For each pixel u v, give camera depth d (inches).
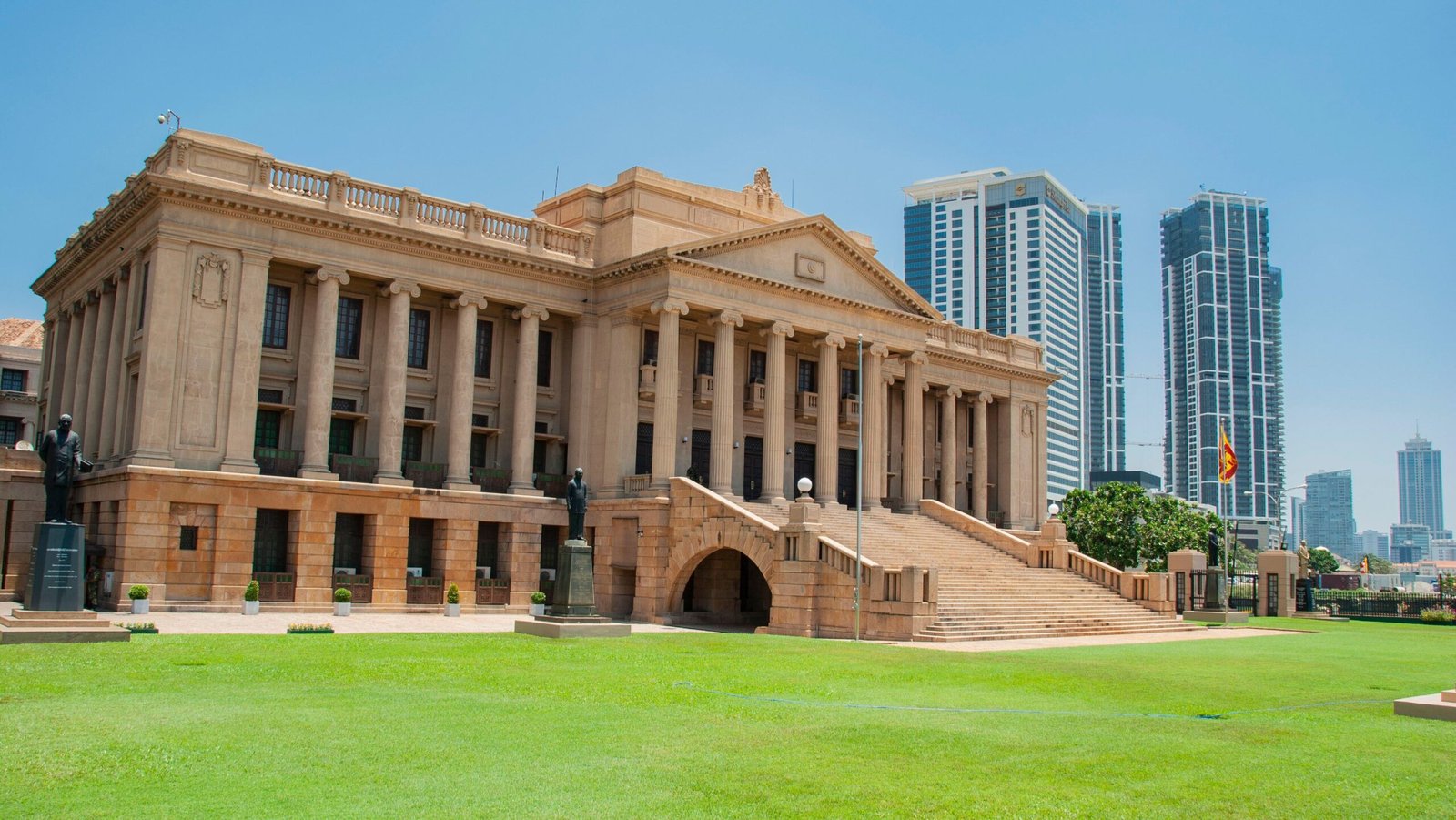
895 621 1505.9
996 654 1243.2
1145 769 614.5
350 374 1895.9
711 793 540.4
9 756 571.2
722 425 2009.1
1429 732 750.5
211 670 896.3
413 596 1847.9
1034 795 552.4
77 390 2026.3
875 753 641.0
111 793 513.3
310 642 1146.0
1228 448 2783.0
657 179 2105.1
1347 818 526.0
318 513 1759.4
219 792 518.9
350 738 639.8
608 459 2030.0
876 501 2231.8
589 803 515.2
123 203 1769.2
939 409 2795.3
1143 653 1336.1
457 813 492.4
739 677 965.2
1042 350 2992.1
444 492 1881.2
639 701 817.5
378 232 1844.2
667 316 1956.2
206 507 1667.1
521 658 1055.0
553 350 2124.8
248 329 1731.1
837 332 2192.4
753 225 2253.9
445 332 2001.7
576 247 2105.1
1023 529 2832.2
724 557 1998.0
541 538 2003.0
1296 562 2620.6
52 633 1023.0
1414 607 2524.6
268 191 1763.0
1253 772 613.9
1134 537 3166.8
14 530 1886.1
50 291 2317.9
